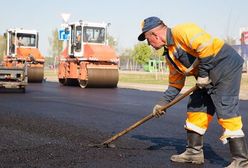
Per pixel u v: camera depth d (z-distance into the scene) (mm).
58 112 8961
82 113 8898
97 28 19328
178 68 4574
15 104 10445
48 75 34250
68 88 17828
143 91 16422
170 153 5137
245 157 4242
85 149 5258
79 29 19344
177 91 4961
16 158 4766
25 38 22312
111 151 5168
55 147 5352
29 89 16609
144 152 5160
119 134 5273
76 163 4570
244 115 9148
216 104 4312
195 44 4121
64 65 20500
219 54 4180
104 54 18219
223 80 4227
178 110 9766
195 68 4426
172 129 6973
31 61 21844
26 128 6797
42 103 10836
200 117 4645
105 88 18281
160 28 4410
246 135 6438
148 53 50219
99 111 9312
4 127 6859
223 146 5602
